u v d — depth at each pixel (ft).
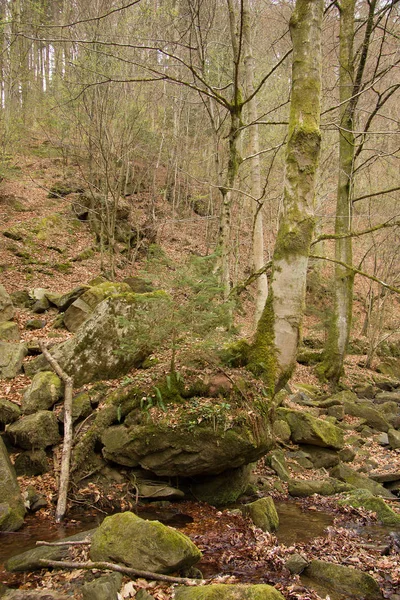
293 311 22.54
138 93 49.49
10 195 62.08
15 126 66.54
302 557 15.48
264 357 22.47
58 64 57.67
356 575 14.49
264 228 63.46
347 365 56.29
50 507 19.36
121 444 20.42
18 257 50.96
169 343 23.56
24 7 53.42
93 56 44.39
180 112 68.18
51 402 23.53
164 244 63.82
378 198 66.95
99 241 57.82
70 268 51.80
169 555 13.79
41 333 35.27
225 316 22.72
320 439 27.84
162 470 20.10
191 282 21.06
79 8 47.91
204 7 43.42
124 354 25.25
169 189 75.87
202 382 20.95
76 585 13.17
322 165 60.13
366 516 20.76
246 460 20.34
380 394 46.26
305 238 22.65
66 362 25.32
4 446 20.61
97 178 61.11
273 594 11.98
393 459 30.76
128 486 20.59
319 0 22.82
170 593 12.85
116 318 25.71
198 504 20.59
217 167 39.24
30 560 14.33
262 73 56.85
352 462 29.40
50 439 21.88
